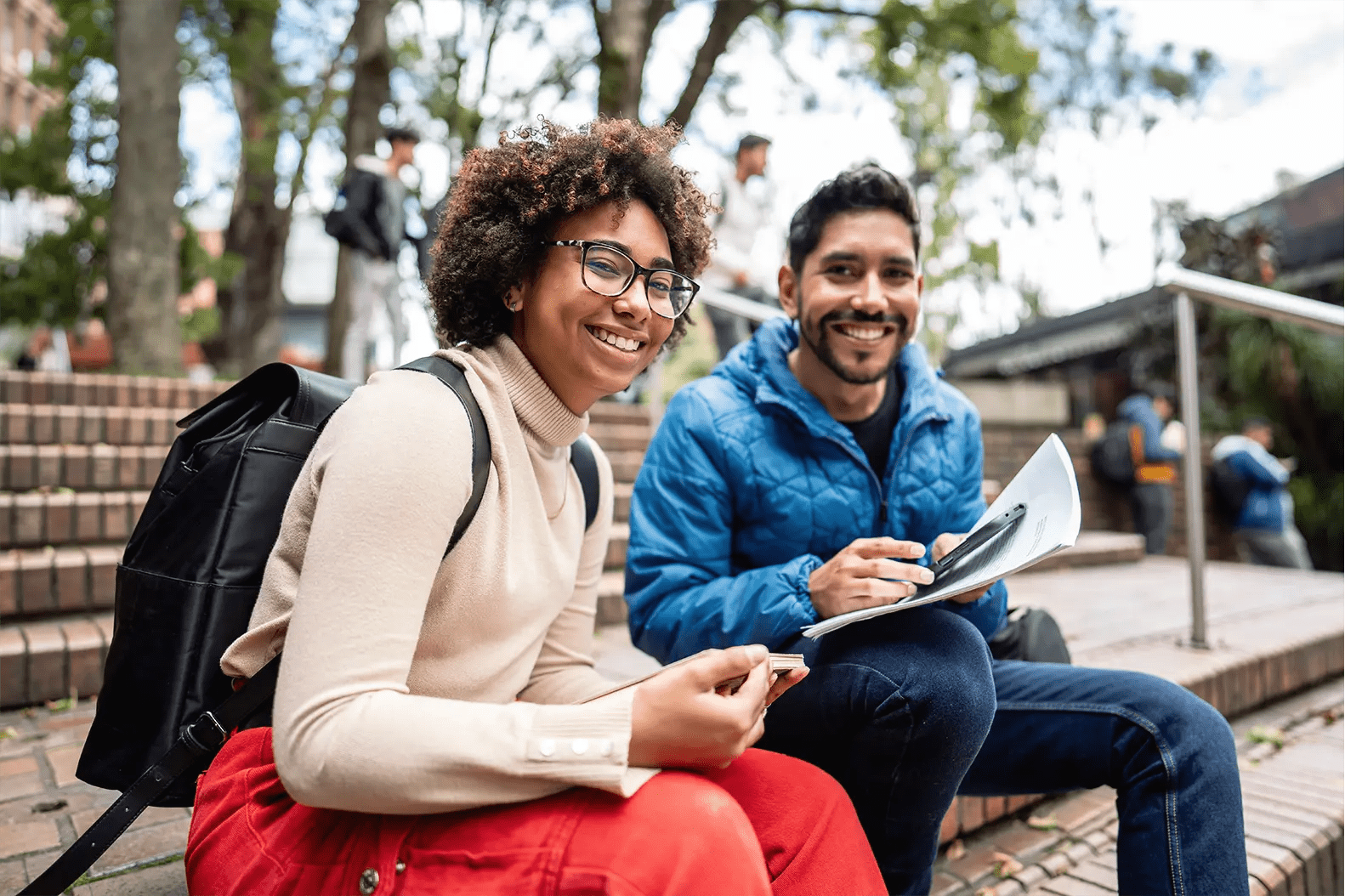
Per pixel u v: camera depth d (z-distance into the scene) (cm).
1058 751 124
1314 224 875
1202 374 902
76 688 213
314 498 87
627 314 95
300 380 103
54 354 1003
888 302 133
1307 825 179
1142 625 291
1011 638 151
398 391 84
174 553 98
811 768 95
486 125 960
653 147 98
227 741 93
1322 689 276
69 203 834
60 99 884
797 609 117
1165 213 1083
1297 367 819
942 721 110
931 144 1345
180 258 895
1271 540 581
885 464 150
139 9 604
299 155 1177
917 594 110
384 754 70
